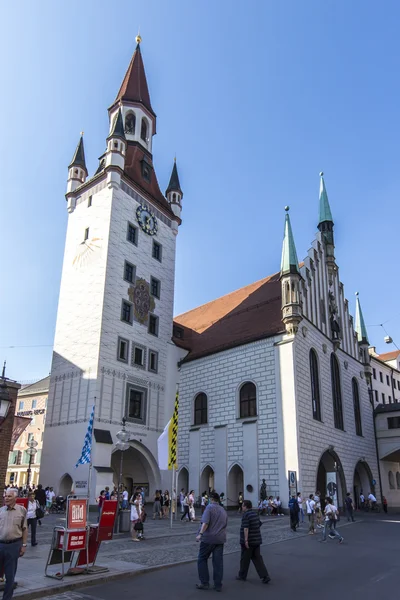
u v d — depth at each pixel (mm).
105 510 12875
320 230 48906
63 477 36125
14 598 9742
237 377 39000
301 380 35688
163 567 13453
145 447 39844
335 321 44469
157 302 45469
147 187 48250
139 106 51750
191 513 28609
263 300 44000
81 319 40281
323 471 41188
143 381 41250
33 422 62625
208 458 38875
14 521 9156
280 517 30641
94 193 44438
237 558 15500
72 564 12398
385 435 48219
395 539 21062
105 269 40188
